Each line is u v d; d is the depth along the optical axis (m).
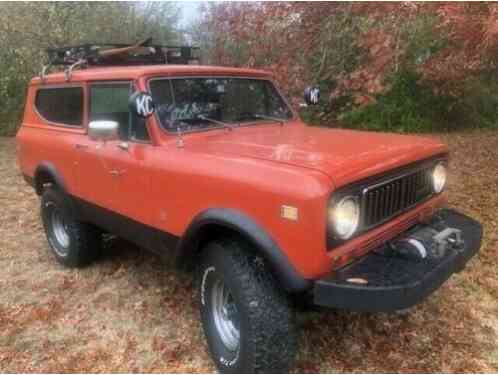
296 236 2.48
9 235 5.69
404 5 5.09
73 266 4.67
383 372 3.06
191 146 3.26
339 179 2.48
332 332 3.47
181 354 3.33
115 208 3.75
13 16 11.86
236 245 2.91
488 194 6.57
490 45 5.16
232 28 7.12
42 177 4.77
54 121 4.65
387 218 2.94
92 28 12.38
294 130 3.94
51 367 3.22
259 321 2.70
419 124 11.92
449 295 3.93
